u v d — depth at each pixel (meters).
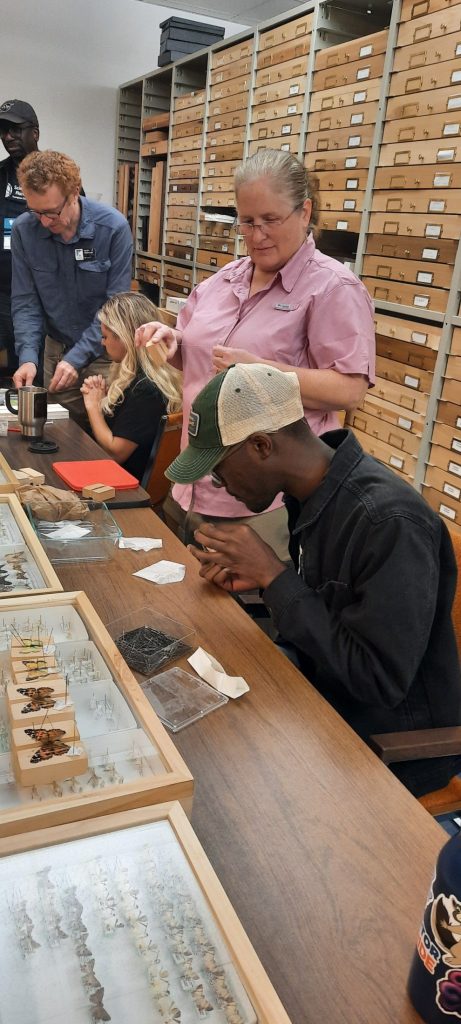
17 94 5.48
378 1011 0.64
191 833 0.70
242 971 0.58
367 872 0.78
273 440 1.09
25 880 0.65
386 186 2.58
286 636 1.16
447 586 1.15
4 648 1.01
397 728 1.24
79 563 1.46
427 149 2.36
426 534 1.08
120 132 5.86
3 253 3.75
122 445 2.42
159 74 5.03
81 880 0.65
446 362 2.39
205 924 0.62
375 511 1.10
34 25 5.33
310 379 1.64
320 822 0.84
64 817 0.71
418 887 0.77
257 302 1.80
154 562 1.50
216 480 1.16
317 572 1.23
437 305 2.40
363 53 2.64
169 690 1.07
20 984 0.57
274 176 1.58
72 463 2.00
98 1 5.43
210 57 4.05
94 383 2.60
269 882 0.76
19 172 2.63
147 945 0.60
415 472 2.56
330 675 1.15
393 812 0.87
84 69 5.61
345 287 1.69
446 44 2.23
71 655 1.02
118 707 0.91
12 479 1.67
